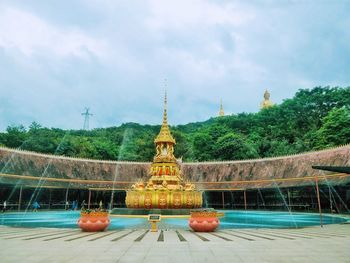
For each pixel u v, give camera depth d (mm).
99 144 87125
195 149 87062
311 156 53719
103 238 18781
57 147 84938
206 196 67500
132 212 30578
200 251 14148
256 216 41562
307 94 98500
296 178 51500
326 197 51906
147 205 30641
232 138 81500
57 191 61781
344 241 17344
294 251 14102
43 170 54219
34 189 58281
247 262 11789
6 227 25953
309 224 29641
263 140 85625
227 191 64562
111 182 60125
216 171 62219
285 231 23094
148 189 31344
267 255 13156
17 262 11734
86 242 17016
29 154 54656
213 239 18359
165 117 37469
